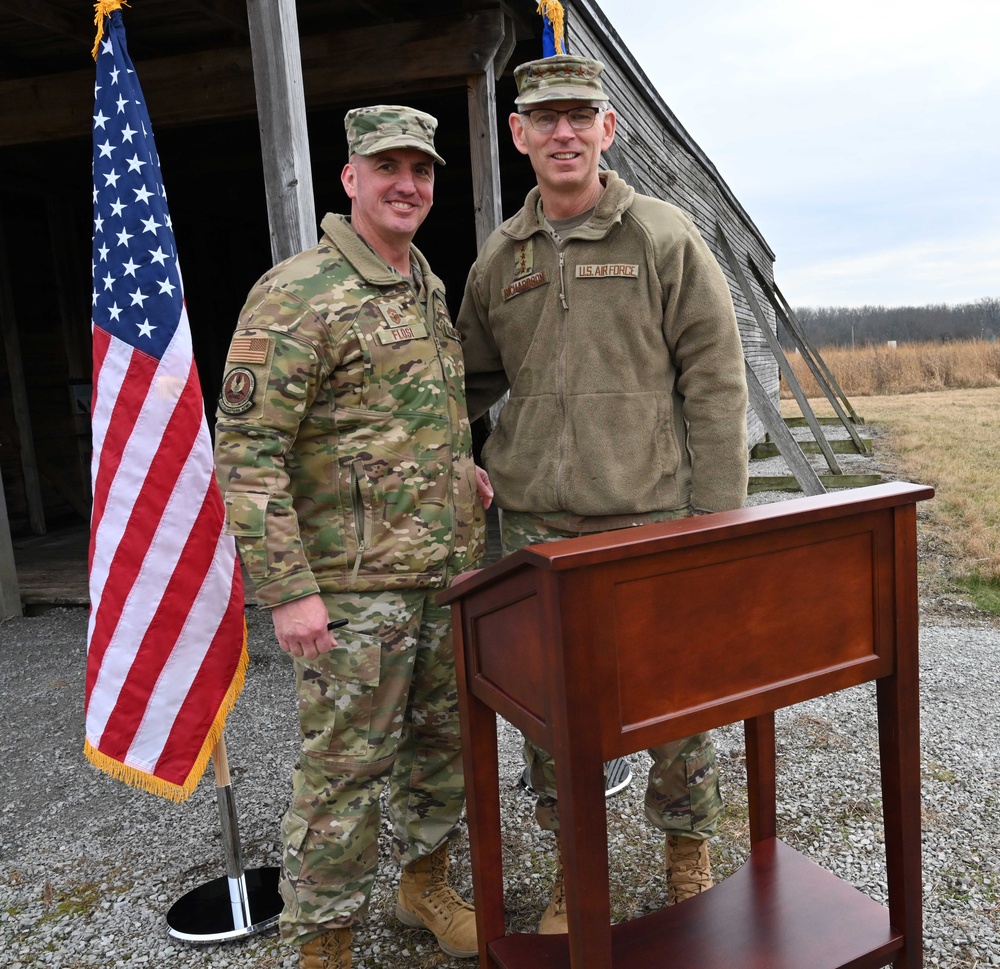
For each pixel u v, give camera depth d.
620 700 1.20
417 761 1.96
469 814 1.56
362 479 1.70
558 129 1.76
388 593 1.72
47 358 7.67
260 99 2.92
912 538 1.42
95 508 2.05
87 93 4.90
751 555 1.28
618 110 5.62
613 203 1.83
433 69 4.40
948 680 3.67
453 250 10.84
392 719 1.75
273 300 1.64
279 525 1.61
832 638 1.38
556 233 1.91
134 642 2.01
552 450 1.90
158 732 2.02
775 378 15.47
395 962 1.97
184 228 9.18
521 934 1.59
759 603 1.30
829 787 2.68
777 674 1.33
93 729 2.01
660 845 2.37
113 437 2.03
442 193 8.96
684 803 1.94
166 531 2.02
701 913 1.61
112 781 3.04
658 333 1.86
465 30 4.35
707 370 1.84
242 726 3.44
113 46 2.08
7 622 5.07
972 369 25.78
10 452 7.19
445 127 6.89
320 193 8.99
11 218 7.29
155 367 2.02
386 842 2.46
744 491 1.86
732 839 2.38
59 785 3.04
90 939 2.12
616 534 1.21
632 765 2.93
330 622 1.70
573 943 1.22
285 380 1.61
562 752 1.17
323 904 1.73
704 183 9.21
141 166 2.05
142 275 2.03
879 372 26.08
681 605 1.23
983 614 4.70
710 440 1.84
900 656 1.43
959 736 3.07
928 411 17.52
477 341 2.12
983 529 6.36
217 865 2.43
